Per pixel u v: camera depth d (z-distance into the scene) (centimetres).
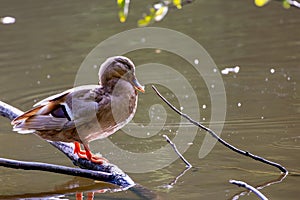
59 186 935
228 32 1905
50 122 905
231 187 888
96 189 920
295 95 1362
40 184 946
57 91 1458
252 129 1155
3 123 1262
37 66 1644
